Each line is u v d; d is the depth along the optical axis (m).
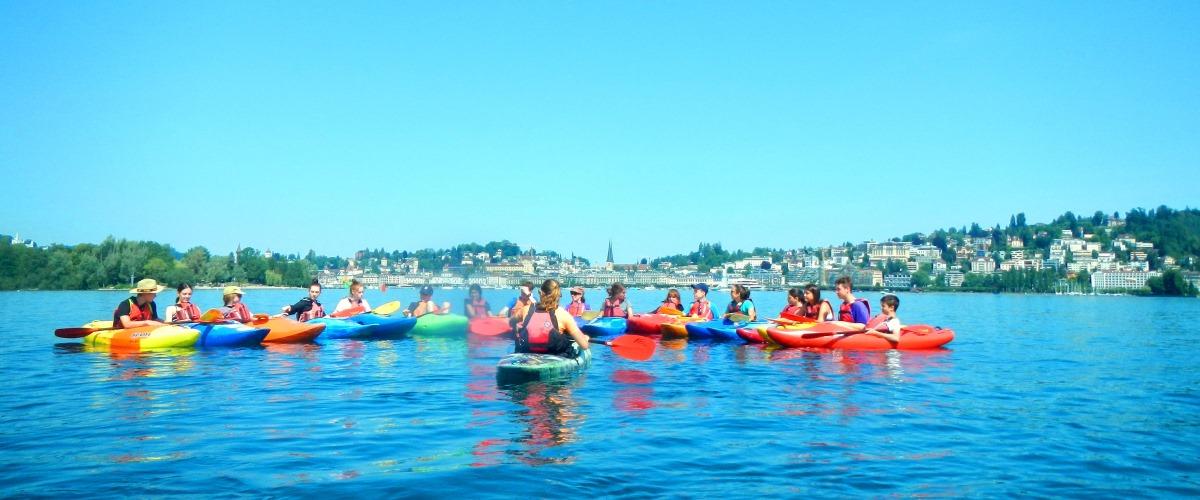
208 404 9.54
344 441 7.61
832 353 15.95
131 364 13.48
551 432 8.04
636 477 6.49
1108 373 13.68
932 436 8.09
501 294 20.02
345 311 19.91
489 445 7.47
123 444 7.46
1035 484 6.45
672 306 21.95
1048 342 21.44
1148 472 6.84
